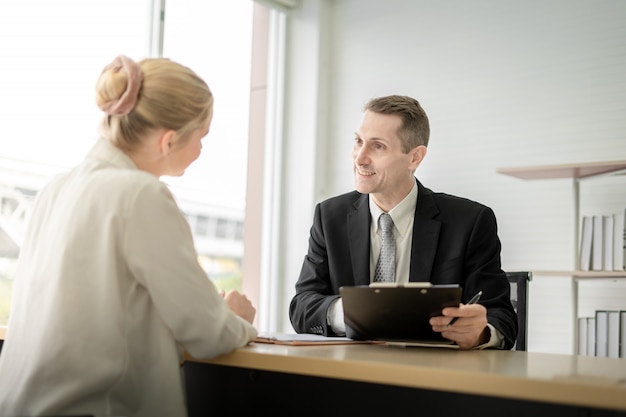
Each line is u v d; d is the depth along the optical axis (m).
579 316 3.92
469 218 2.23
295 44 5.06
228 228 4.76
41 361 1.34
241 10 4.80
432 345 1.77
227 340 1.39
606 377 1.15
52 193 1.54
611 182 3.87
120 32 3.91
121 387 1.37
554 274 3.60
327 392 1.52
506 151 4.25
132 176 1.42
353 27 4.96
